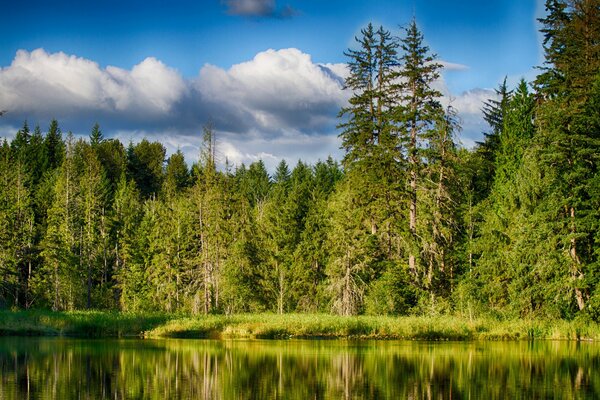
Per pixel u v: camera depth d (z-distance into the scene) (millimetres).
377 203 55188
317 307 61938
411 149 53469
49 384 24266
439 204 54062
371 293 51219
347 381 25328
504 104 64812
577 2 52750
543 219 44375
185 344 37469
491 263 47781
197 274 66375
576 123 46062
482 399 22094
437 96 54094
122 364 29219
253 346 36500
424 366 29016
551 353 33625
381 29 57906
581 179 44688
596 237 43281
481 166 61594
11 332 41781
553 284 43250
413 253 52656
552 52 52844
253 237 65875
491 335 41375
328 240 61375
